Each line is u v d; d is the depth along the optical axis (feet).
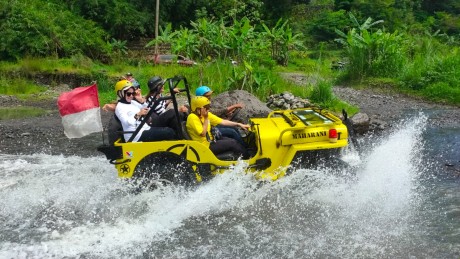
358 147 23.40
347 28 119.24
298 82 60.80
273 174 22.12
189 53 64.13
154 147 21.35
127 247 17.97
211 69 52.80
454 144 32.30
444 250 17.22
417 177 25.22
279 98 43.96
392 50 64.64
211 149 22.07
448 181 24.58
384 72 64.49
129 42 103.55
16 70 68.28
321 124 22.25
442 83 53.93
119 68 71.41
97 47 86.99
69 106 21.27
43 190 23.61
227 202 21.54
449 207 21.04
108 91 60.59
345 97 54.29
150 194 21.88
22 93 61.16
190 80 52.90
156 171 21.83
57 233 19.12
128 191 21.70
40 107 51.90
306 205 21.25
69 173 26.20
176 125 21.80
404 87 58.59
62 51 83.41
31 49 79.92
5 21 82.12
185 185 21.84
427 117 42.22
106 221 20.22
